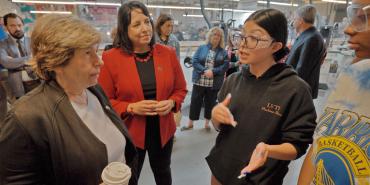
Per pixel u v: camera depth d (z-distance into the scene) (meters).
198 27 6.16
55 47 0.69
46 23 0.71
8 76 2.65
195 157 2.61
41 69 0.75
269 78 0.97
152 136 1.52
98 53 0.80
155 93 1.45
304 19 2.28
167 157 1.63
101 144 0.82
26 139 0.68
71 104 0.79
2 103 2.52
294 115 0.90
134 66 1.40
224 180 1.05
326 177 0.56
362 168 0.49
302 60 2.28
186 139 3.02
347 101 0.56
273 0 5.78
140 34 1.34
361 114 0.52
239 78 1.11
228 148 1.05
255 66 0.99
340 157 0.53
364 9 0.52
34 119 0.70
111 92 1.42
